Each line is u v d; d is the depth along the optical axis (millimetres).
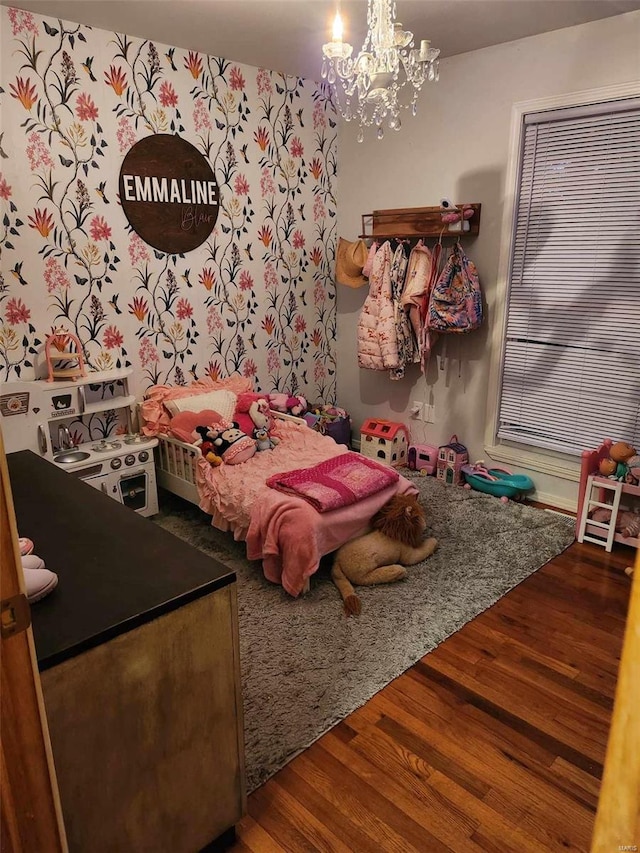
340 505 2682
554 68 3062
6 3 2596
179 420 3314
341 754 1834
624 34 2803
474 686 2115
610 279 3119
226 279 3760
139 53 3074
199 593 1312
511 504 3547
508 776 1757
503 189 3400
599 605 2582
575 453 3422
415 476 3986
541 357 3471
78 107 2934
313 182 4109
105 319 3258
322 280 4352
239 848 1554
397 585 2721
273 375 4215
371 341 3842
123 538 1562
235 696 1452
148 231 3312
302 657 2250
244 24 2857
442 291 3535
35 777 735
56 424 3152
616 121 2939
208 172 3506
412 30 3004
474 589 2689
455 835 1584
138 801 1313
